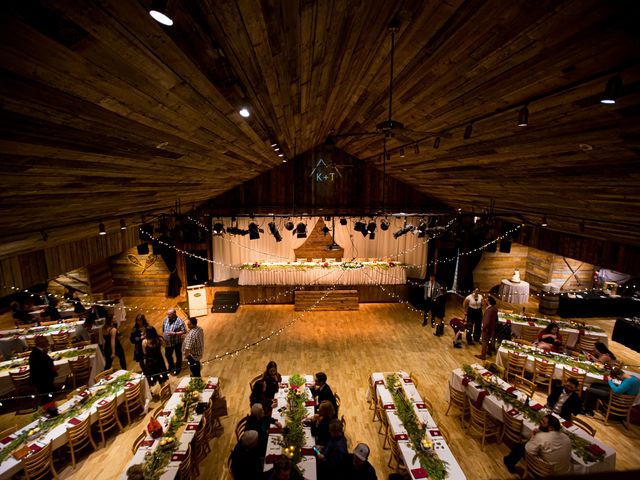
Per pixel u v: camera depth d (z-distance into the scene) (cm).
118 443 596
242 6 173
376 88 425
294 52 272
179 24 158
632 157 315
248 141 494
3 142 180
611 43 196
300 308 1174
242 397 718
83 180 310
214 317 1125
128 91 192
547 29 205
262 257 1284
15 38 116
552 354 754
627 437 619
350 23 255
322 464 462
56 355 745
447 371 816
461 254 1313
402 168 939
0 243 384
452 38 254
